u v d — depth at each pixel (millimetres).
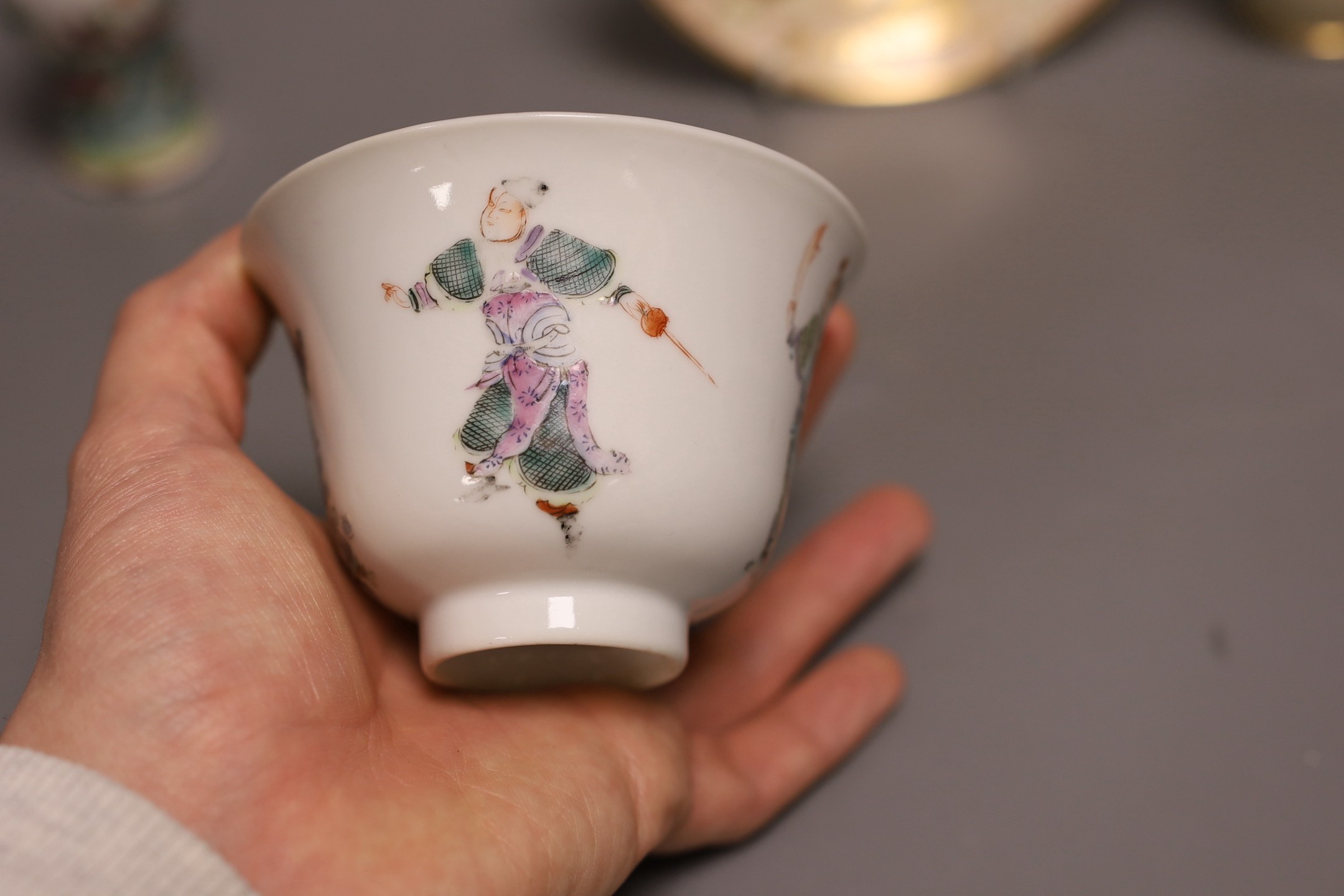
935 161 476
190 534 324
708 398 321
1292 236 457
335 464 331
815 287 340
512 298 315
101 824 297
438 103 487
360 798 320
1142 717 400
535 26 507
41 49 448
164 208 472
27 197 473
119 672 312
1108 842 386
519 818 333
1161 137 476
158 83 469
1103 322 449
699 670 412
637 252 315
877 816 396
